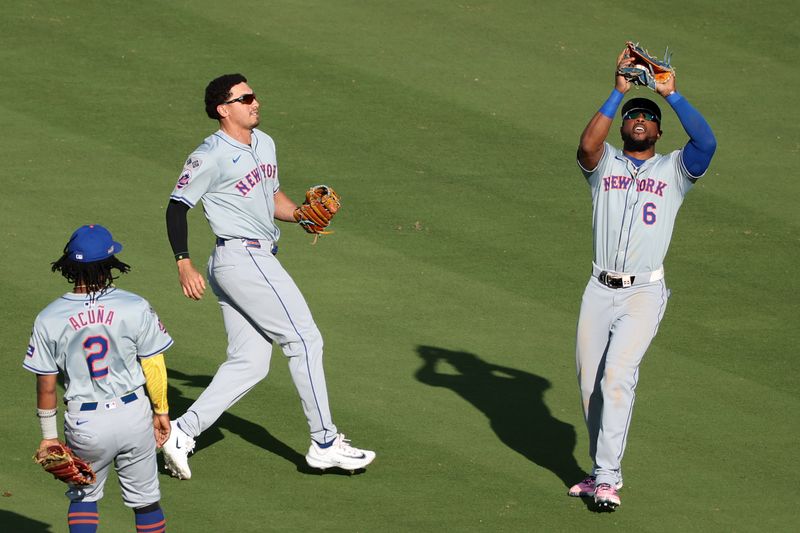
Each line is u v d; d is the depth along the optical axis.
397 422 31.14
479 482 28.30
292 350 28.39
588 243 42.62
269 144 29.19
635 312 27.53
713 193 46.91
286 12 60.03
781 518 26.98
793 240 43.53
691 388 33.53
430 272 40.12
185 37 56.69
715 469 29.23
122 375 22.81
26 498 26.77
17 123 48.84
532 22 60.56
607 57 57.44
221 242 28.55
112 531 25.72
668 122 52.00
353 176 46.41
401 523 26.23
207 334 35.75
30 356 22.50
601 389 27.34
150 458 23.50
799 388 33.66
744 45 59.59
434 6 61.75
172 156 47.16
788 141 51.25
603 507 27.05
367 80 53.97
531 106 52.59
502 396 32.81
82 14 58.25
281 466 28.91
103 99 51.16
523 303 38.41
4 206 42.72
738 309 38.59
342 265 40.38
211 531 25.66
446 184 46.31
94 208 42.97
